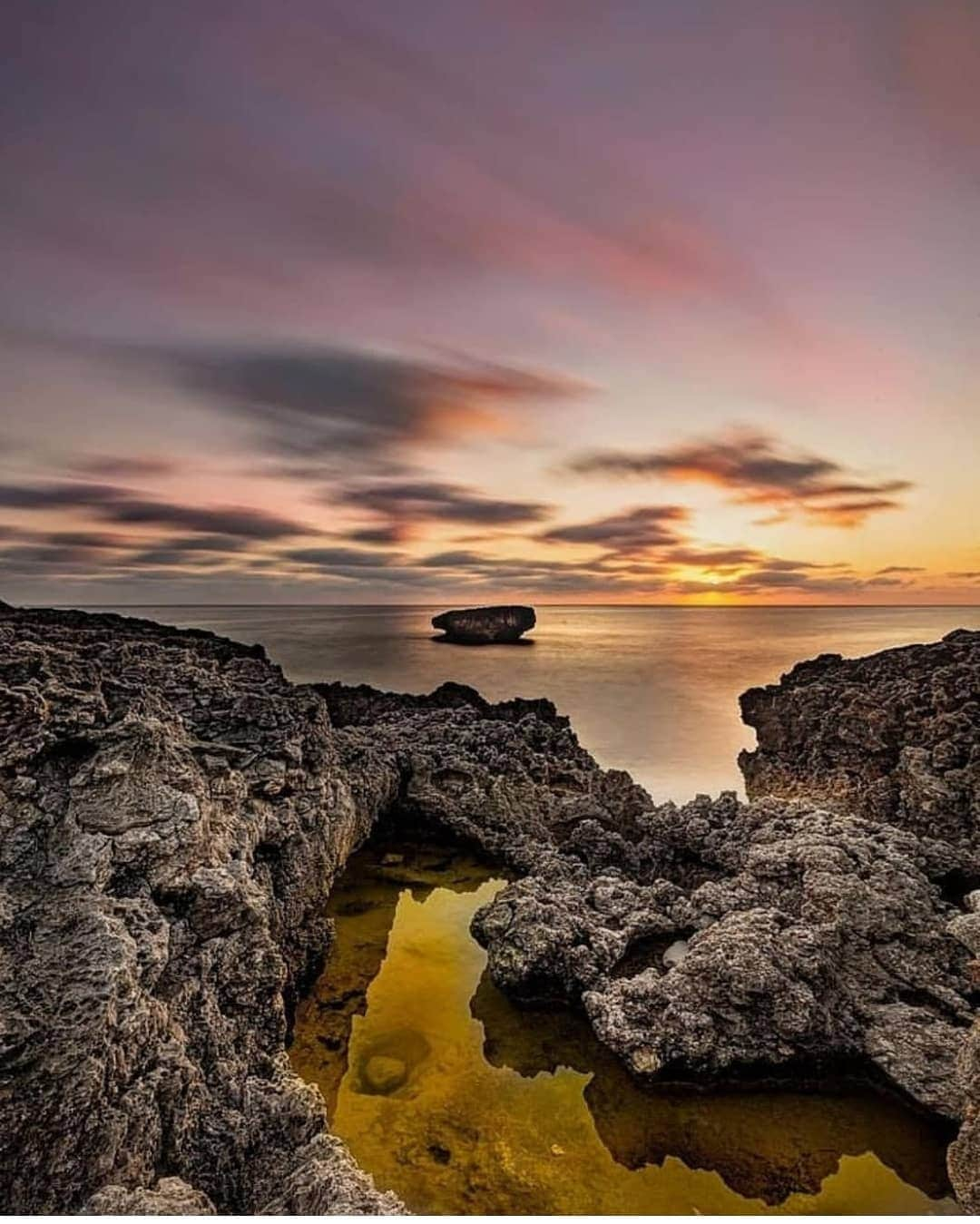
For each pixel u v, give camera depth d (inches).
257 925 476.4
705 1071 509.0
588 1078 529.7
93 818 422.0
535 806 944.9
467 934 730.2
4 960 339.0
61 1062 312.8
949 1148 354.9
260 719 687.7
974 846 747.4
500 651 2507.4
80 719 459.2
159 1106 346.6
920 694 928.3
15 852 386.3
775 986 524.4
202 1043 408.2
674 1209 422.9
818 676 1163.3
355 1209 294.7
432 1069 535.2
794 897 640.4
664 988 556.4
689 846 810.8
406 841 965.2
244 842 543.2
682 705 1776.6
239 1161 362.0
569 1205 425.1
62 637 719.7
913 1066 493.0
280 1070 439.2
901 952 573.6
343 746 956.0
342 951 694.5
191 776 486.0
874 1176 450.6
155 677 682.2
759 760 1154.0
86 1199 297.0
